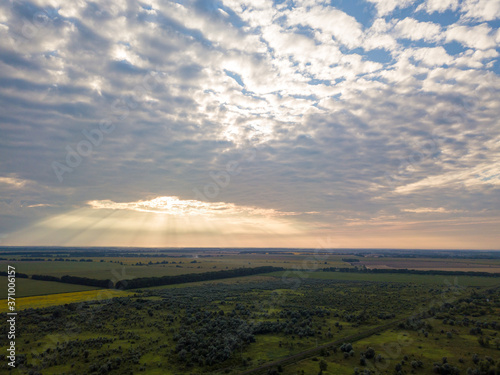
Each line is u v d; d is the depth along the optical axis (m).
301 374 44.84
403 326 68.94
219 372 45.44
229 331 63.78
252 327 66.38
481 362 46.88
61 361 47.84
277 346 56.88
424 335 62.94
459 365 47.59
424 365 47.78
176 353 51.88
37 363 46.56
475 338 61.00
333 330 67.25
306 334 63.22
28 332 61.69
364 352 53.03
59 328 65.12
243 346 56.75
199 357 49.28
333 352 53.56
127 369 45.53
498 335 62.50
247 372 45.56
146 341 57.56
